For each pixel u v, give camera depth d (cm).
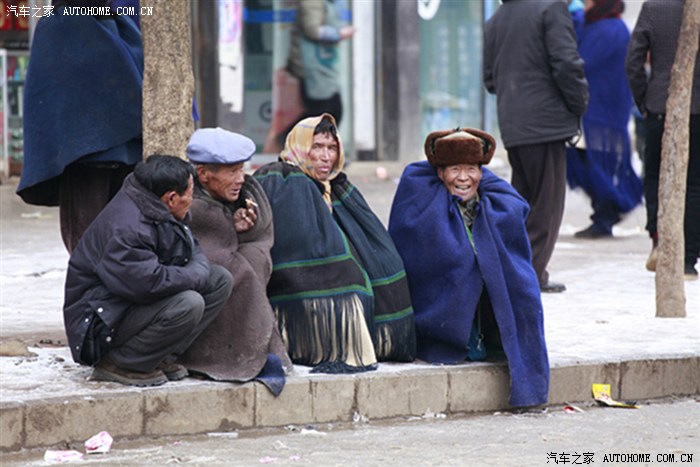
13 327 2203
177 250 1703
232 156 1789
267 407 1747
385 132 5366
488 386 1897
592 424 1814
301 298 1852
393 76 5334
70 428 1622
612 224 3766
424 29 5453
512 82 2723
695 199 2914
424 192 1966
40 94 1972
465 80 5566
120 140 1970
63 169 1944
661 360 2008
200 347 1780
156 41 1916
